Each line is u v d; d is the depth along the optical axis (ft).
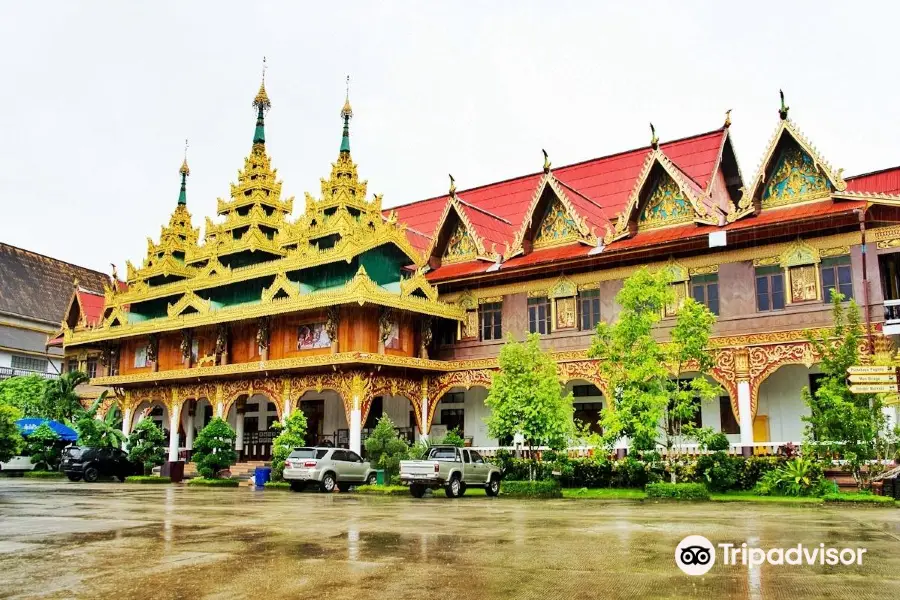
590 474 107.96
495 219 155.12
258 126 179.42
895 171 117.50
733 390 105.29
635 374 91.35
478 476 99.14
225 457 130.52
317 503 84.07
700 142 145.07
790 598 31.27
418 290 136.98
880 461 87.81
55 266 268.62
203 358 155.43
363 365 126.62
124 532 54.54
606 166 158.61
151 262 192.54
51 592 32.73
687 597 31.48
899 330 92.48
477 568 38.32
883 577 36.04
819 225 103.30
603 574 36.63
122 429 170.91
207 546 46.75
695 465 98.73
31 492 105.40
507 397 101.96
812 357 100.22
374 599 31.14
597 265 123.75
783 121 107.96
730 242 109.70
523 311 131.75
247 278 151.33
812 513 68.80
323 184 156.56
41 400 182.19
